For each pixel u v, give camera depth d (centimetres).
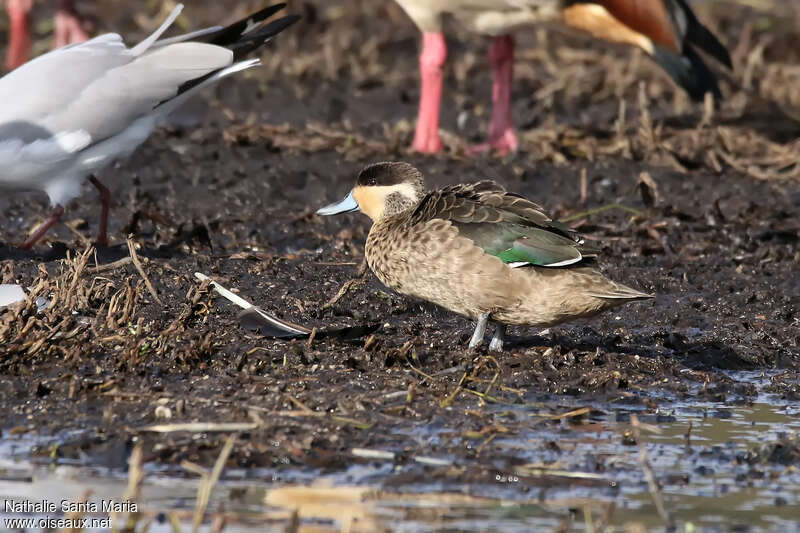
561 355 973
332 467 778
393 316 1077
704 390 944
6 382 887
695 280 1214
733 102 1894
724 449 828
